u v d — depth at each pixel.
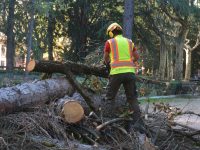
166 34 40.06
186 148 10.23
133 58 10.55
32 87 9.95
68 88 10.56
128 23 26.56
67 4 36.19
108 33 10.55
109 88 10.34
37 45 35.47
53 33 41.25
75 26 39.81
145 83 12.88
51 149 8.88
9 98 9.52
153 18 38.22
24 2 32.66
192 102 21.89
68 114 9.60
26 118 9.46
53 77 10.87
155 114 11.02
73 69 10.69
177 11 37.16
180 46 40.94
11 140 9.00
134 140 9.41
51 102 10.08
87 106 10.33
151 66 41.03
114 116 10.38
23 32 34.56
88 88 10.87
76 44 39.50
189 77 50.91
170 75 45.88
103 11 38.09
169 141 10.17
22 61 40.56
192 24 42.34
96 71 11.04
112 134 9.77
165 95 25.19
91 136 9.66
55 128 9.43
